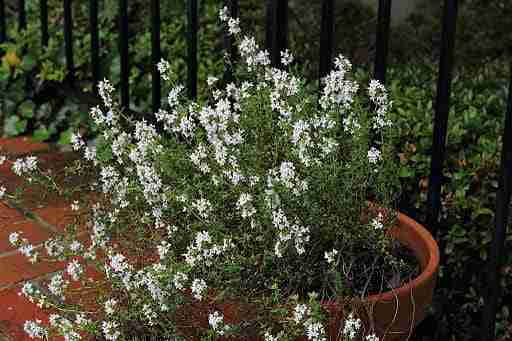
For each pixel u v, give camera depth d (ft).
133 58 13.00
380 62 7.86
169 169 6.65
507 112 6.50
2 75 12.92
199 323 6.13
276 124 6.84
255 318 5.79
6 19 14.21
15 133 12.62
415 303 6.12
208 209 6.19
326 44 8.25
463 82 12.09
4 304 7.72
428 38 13.87
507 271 8.62
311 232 6.19
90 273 8.01
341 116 7.27
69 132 12.48
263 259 5.99
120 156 7.25
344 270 6.25
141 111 12.37
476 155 9.18
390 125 6.70
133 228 6.98
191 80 9.91
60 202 10.00
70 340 6.07
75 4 14.10
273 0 8.70
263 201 6.05
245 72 7.61
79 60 12.87
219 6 13.79
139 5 13.83
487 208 8.67
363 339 5.83
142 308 6.17
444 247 8.87
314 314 5.51
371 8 14.08
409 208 8.41
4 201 9.95
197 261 5.98
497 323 8.84
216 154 6.28
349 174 6.45
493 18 13.74
